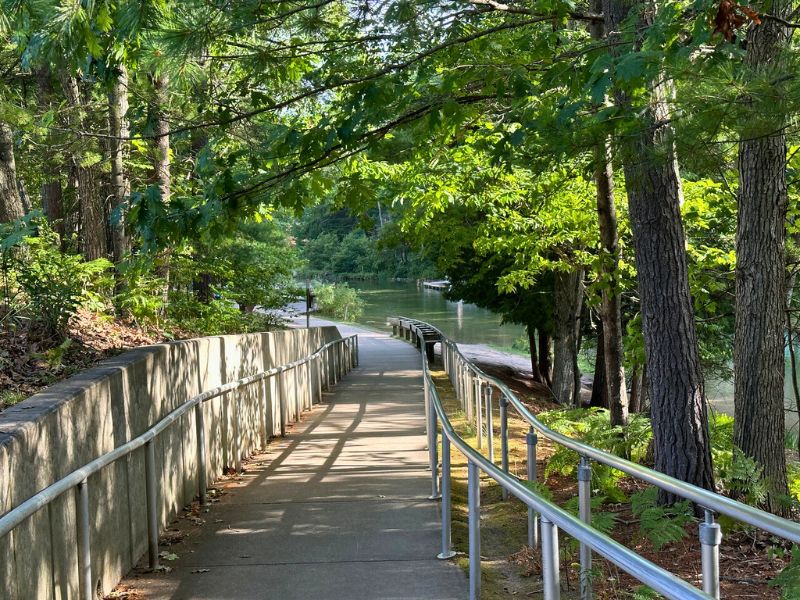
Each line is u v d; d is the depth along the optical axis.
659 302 6.25
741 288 6.33
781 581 4.27
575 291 18.89
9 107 9.95
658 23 4.24
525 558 5.48
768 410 6.25
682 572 5.23
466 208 14.22
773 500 6.13
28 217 7.48
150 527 5.38
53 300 7.27
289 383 12.20
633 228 6.38
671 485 3.52
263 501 7.17
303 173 5.95
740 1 3.85
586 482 4.65
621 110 4.49
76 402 4.54
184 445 6.99
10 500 3.59
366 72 6.16
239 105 7.04
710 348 16.81
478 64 6.17
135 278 10.48
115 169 12.55
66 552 4.27
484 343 39.50
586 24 8.57
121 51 5.31
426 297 68.88
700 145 4.01
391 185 12.14
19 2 4.66
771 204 6.18
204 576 5.22
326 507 6.90
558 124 4.61
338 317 51.69
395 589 4.93
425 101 6.00
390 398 15.34
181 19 5.17
